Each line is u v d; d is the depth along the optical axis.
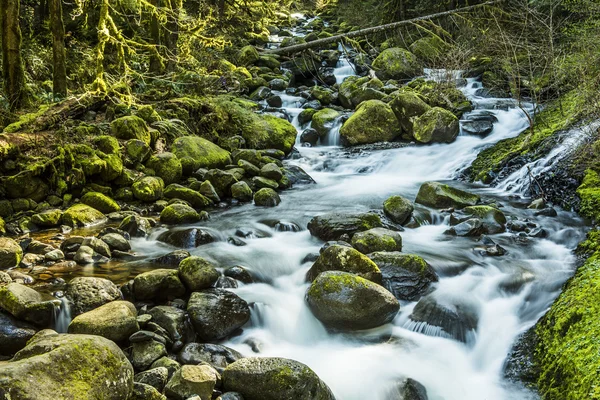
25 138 7.51
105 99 9.69
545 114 9.95
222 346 4.32
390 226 6.77
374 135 11.24
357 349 4.52
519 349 4.43
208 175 8.55
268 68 16.34
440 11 17.55
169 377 3.82
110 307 4.33
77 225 6.78
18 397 2.69
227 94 12.52
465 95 12.74
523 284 5.28
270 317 4.86
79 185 7.50
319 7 25.66
